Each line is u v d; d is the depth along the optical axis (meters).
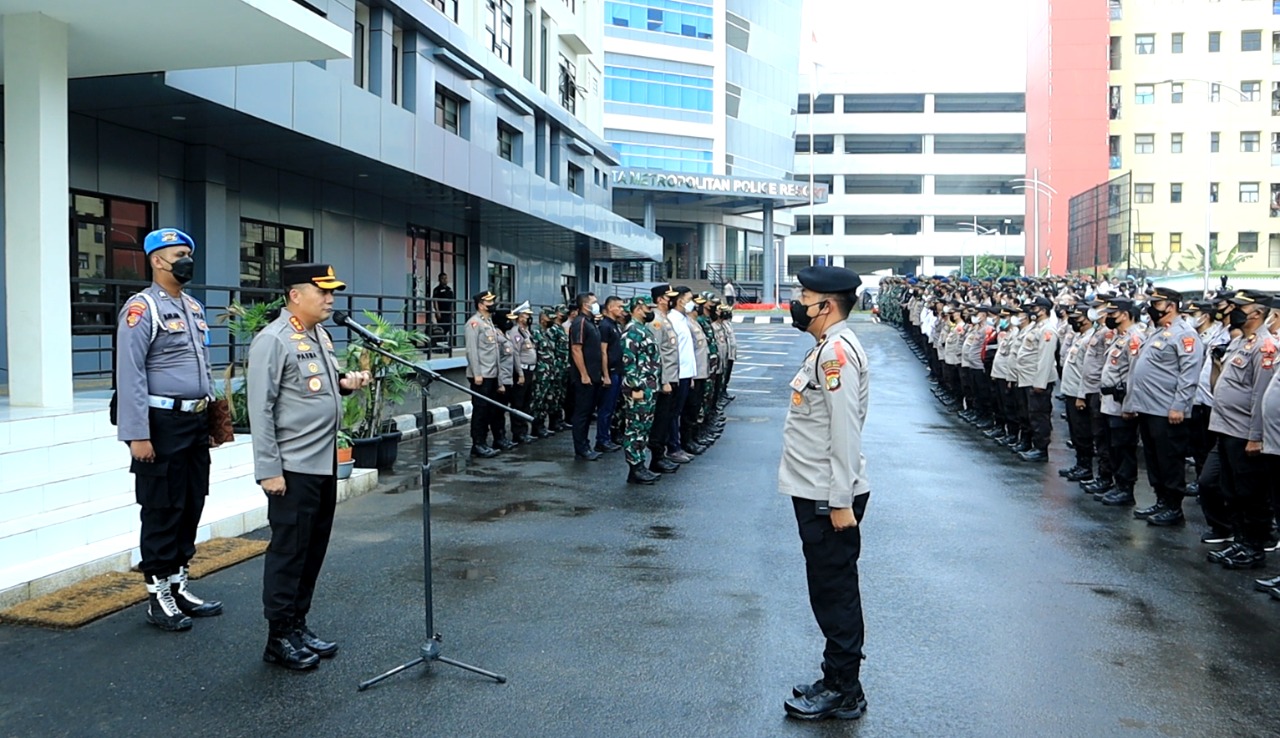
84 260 11.98
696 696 4.51
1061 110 65.81
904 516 8.47
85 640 5.15
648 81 57.50
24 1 8.22
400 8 17.47
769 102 67.94
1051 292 23.03
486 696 4.47
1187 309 10.19
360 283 18.41
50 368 8.40
